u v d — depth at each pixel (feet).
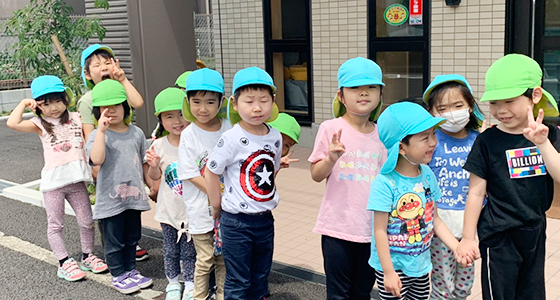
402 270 10.15
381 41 24.70
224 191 11.81
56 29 25.05
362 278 11.30
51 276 15.39
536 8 20.89
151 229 18.81
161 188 13.60
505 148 9.89
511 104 9.55
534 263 10.11
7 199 23.00
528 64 9.52
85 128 15.39
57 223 15.10
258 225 11.74
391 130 9.66
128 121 14.53
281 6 28.02
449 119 10.60
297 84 28.81
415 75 24.62
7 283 14.96
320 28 26.45
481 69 22.04
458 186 10.83
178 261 13.85
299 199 20.72
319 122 27.63
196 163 12.39
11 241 18.10
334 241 11.05
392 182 9.95
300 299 13.50
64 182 14.87
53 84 14.88
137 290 14.24
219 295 13.09
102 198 13.94
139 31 27.20
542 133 8.99
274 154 11.89
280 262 15.49
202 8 68.64
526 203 9.79
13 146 33.83
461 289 11.28
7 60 46.16
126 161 14.19
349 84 10.53
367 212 10.89
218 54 30.58
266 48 28.58
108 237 14.14
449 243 10.21
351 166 10.93
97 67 15.40
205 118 12.30
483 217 10.32
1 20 44.80
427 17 23.25
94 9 28.27
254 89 11.10
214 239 12.57
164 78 28.25
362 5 24.84
